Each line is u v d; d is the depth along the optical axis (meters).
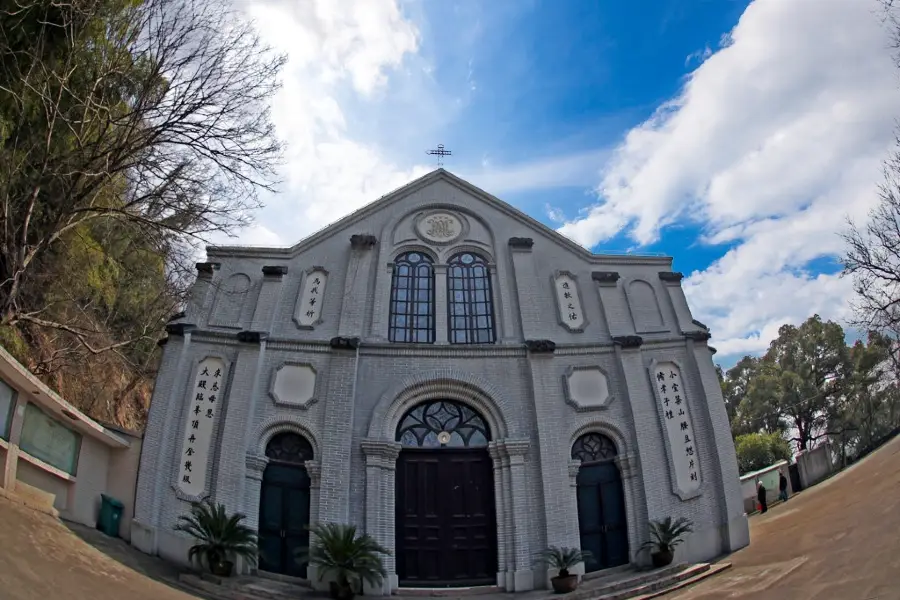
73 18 13.89
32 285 15.66
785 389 40.00
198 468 15.34
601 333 17.59
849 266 23.62
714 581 13.75
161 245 16.84
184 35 14.73
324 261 17.88
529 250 18.25
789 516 19.86
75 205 14.38
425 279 18.20
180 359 16.22
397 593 14.52
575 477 15.98
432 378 16.31
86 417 14.02
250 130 15.41
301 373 16.25
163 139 14.69
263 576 14.52
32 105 14.02
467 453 16.11
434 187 19.30
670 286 18.50
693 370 17.52
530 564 14.99
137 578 11.89
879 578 10.97
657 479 16.25
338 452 15.26
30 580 9.36
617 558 15.85
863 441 40.12
